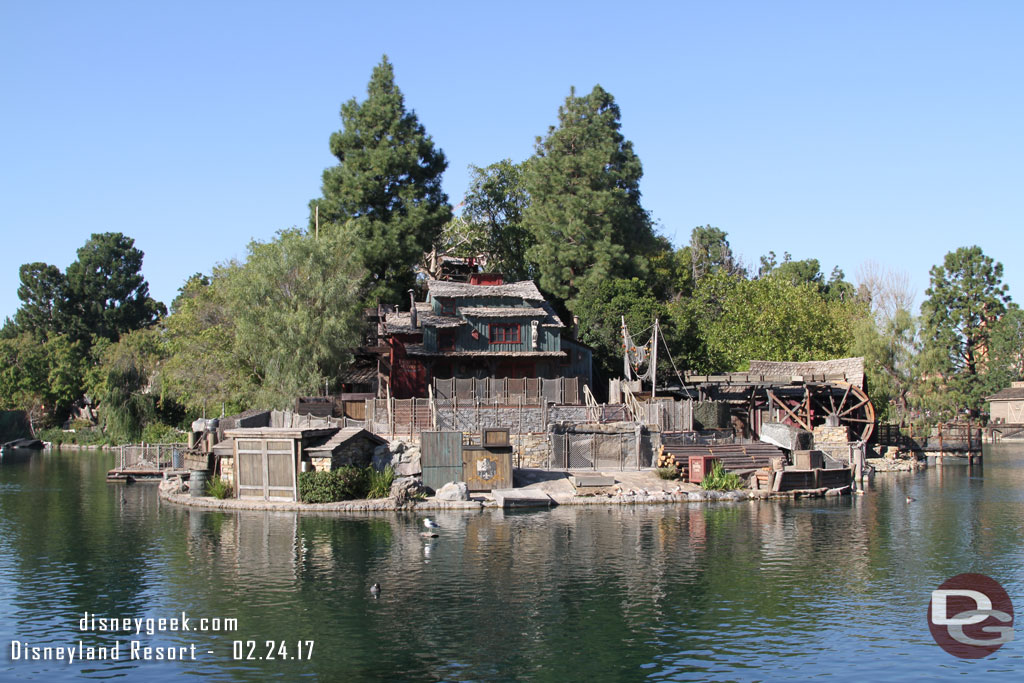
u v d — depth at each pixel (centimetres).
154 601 3064
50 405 13700
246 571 3459
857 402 7844
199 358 8019
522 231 10175
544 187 9688
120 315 15800
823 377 7556
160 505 5334
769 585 3228
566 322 9438
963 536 4153
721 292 10612
